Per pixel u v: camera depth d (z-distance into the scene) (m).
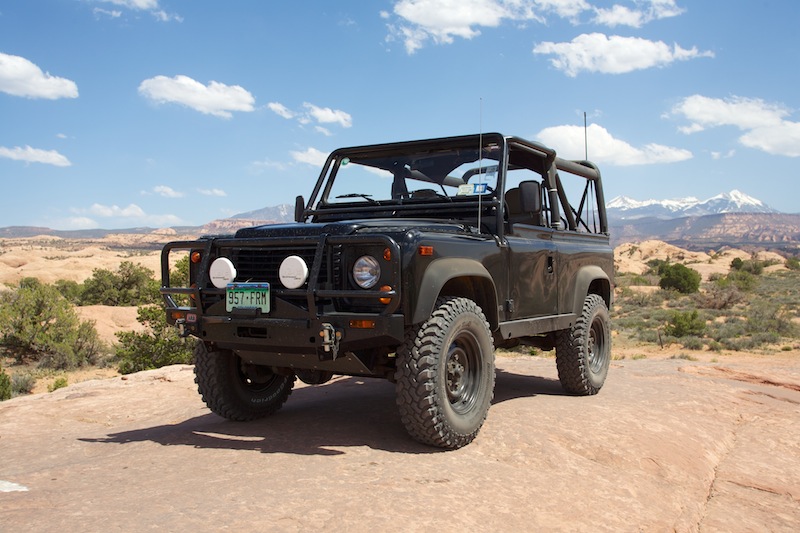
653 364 9.62
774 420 6.01
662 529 3.29
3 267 96.75
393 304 3.82
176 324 4.59
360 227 4.19
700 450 4.77
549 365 9.14
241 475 3.51
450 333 4.13
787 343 27.80
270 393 5.23
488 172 5.26
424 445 4.23
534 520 3.11
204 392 4.89
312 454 3.99
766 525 3.58
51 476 3.52
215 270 4.35
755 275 78.75
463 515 3.04
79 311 39.62
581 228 7.18
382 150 5.91
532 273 5.45
